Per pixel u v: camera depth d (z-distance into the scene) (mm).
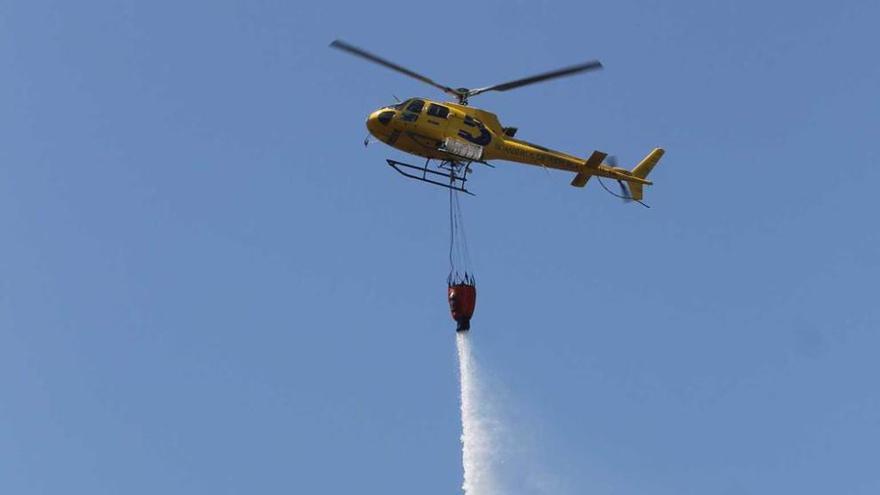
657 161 107375
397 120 93250
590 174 100625
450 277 94438
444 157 94562
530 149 97875
